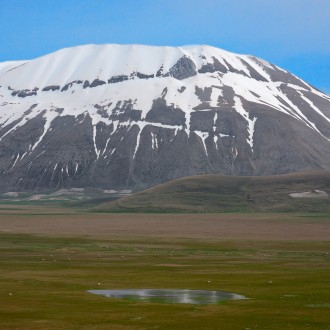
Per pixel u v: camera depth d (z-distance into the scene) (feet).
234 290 421.59
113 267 569.23
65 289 424.46
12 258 650.84
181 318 320.09
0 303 364.17
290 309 346.95
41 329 292.20
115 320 314.14
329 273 522.88
